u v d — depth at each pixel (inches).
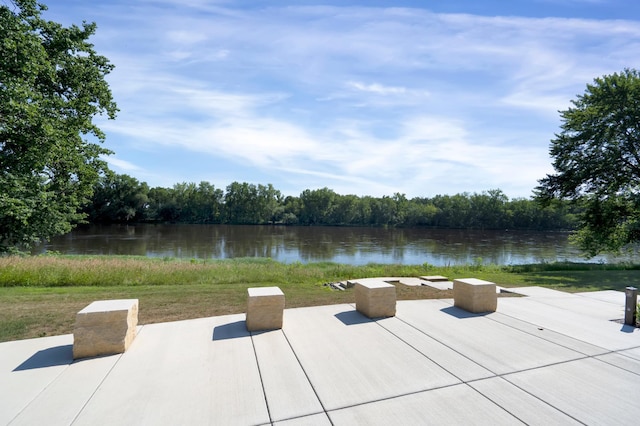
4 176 524.7
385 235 2935.5
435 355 185.5
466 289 281.0
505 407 135.0
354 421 125.3
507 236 2886.3
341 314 265.0
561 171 870.4
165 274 512.7
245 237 2491.4
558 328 236.2
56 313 269.3
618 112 771.4
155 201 3937.0
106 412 128.9
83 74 653.9
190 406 134.0
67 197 700.0
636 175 828.6
